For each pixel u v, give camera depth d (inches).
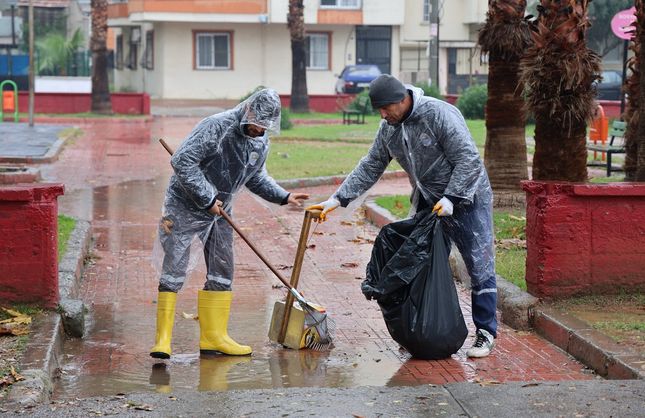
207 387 272.2
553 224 333.4
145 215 575.8
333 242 498.6
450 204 289.4
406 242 292.7
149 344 316.5
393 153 300.2
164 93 2004.2
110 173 785.6
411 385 271.7
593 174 738.8
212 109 1795.0
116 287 396.8
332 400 243.8
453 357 302.0
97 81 1513.3
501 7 538.3
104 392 266.7
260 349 311.7
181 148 288.5
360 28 2043.6
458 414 232.8
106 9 1505.9
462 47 2091.5
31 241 316.2
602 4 1872.5
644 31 408.5
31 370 260.2
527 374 283.3
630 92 546.0
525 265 381.1
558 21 451.5
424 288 291.9
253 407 238.4
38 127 1218.6
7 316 312.5
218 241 302.0
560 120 459.2
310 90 2044.8
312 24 2017.7
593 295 337.4
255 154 297.7
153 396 246.8
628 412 231.8
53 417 228.5
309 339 311.6
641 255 337.4
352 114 1450.5
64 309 319.6
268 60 2031.3
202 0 1937.7
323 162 847.1
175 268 298.0
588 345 289.3
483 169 297.0
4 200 312.0
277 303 315.3
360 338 325.1
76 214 576.1
